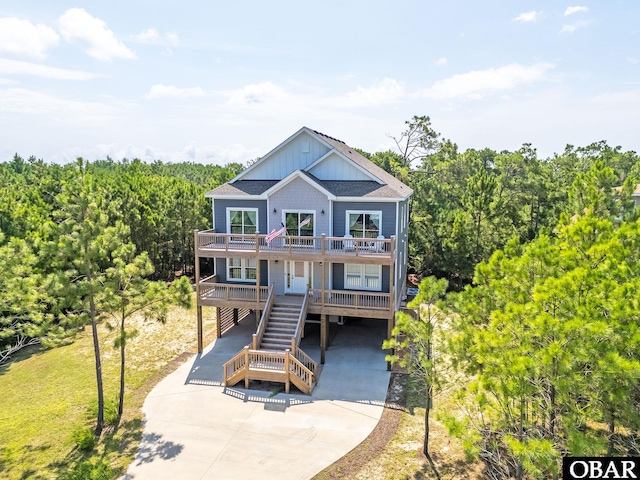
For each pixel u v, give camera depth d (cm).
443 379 1295
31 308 1562
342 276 2325
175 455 1361
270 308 2142
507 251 1347
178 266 4184
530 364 852
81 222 1489
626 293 903
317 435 1462
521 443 829
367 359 2102
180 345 2320
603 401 868
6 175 5878
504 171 5028
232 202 2430
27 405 1753
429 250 3359
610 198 1686
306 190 2283
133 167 7619
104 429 1529
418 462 1310
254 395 1755
